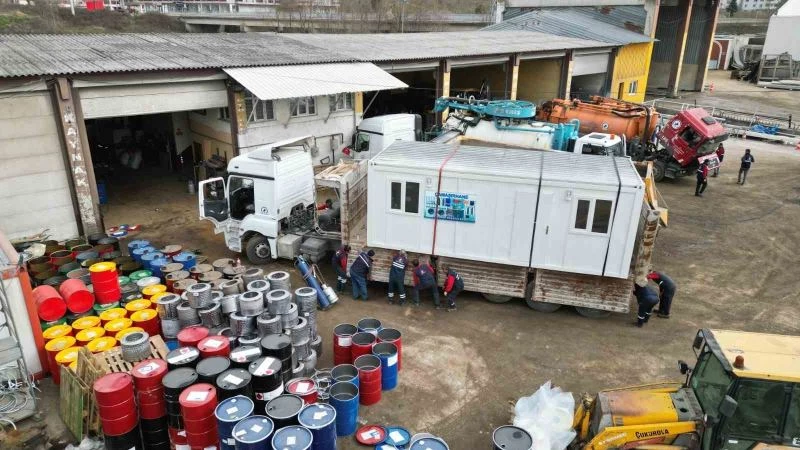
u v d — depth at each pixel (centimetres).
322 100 2081
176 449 766
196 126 2141
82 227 1557
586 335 1153
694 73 4844
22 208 1460
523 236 1166
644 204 1176
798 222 1869
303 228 1460
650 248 1112
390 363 945
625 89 3962
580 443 769
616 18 4216
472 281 1251
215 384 755
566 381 998
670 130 2272
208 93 1778
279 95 1689
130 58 1681
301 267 1284
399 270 1233
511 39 3256
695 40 4772
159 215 1855
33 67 1435
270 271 1422
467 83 3522
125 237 1650
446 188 1178
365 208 1465
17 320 917
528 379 1002
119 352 890
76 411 815
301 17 5969
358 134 2119
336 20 5841
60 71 1427
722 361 636
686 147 2219
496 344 1114
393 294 1290
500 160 1217
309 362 940
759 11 12006
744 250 1634
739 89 4922
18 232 1465
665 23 4538
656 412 689
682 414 682
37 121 1436
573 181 1095
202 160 2156
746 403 618
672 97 4519
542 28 3822
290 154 1430
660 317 1233
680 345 1120
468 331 1162
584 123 2436
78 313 1052
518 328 1177
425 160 1214
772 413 614
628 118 2350
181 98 1716
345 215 1292
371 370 906
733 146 3031
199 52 1916
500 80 3378
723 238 1723
